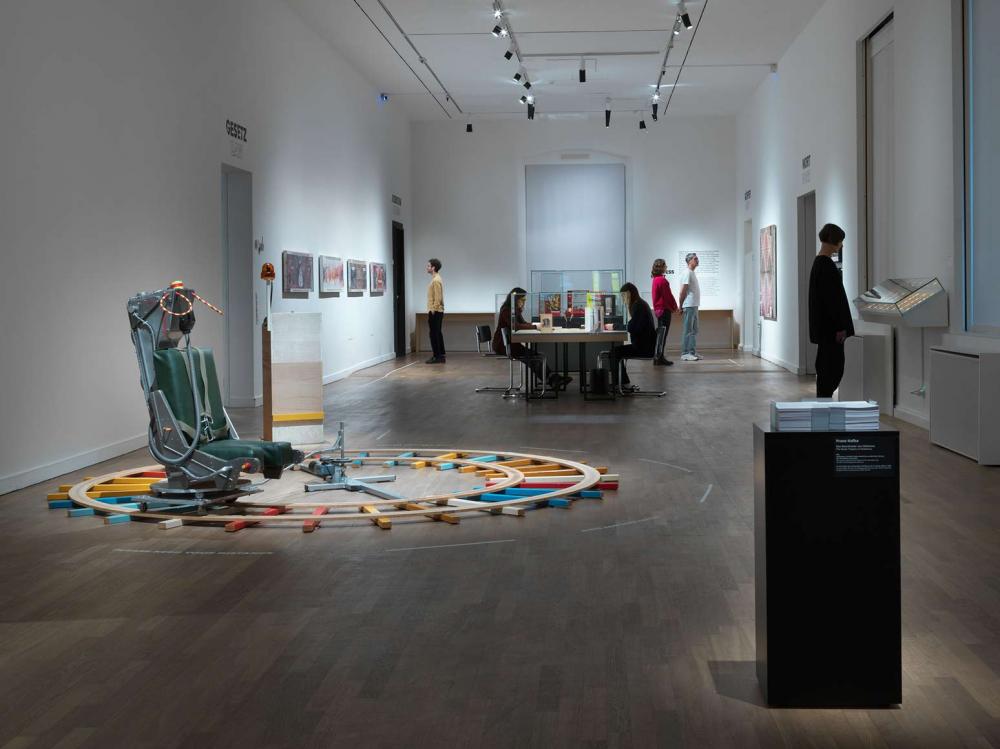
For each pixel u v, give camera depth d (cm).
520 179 2177
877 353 1000
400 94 1858
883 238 1039
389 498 618
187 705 304
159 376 577
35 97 696
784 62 1562
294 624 379
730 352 2009
